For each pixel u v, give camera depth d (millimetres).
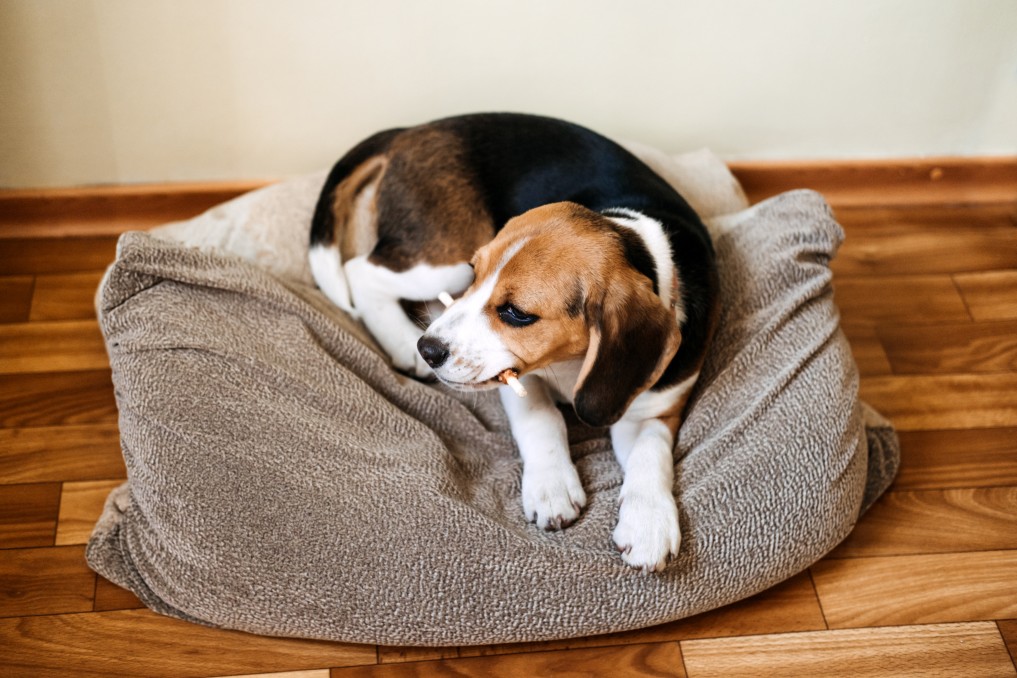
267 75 2566
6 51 2424
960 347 2555
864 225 2914
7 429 2234
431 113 2715
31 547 2025
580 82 2689
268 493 1823
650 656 1891
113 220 2750
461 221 2146
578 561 1776
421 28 2525
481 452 2094
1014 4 2627
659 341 1720
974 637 1951
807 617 1966
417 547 1781
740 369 2049
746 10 2586
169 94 2570
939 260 2799
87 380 2355
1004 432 2352
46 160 2648
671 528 1773
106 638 1880
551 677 1852
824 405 1976
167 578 1843
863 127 2881
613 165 2148
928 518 2158
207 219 2439
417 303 2268
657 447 1912
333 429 1908
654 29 2594
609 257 1716
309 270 2430
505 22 2539
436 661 1870
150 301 2002
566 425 2164
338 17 2480
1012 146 2943
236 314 2041
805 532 1888
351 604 1782
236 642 1883
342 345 2084
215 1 2406
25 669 1829
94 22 2410
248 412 1889
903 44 2695
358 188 2252
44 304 2525
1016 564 2080
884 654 1916
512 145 2182
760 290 2191
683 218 2072
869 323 2607
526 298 1702
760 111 2814
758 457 1898
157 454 1852
